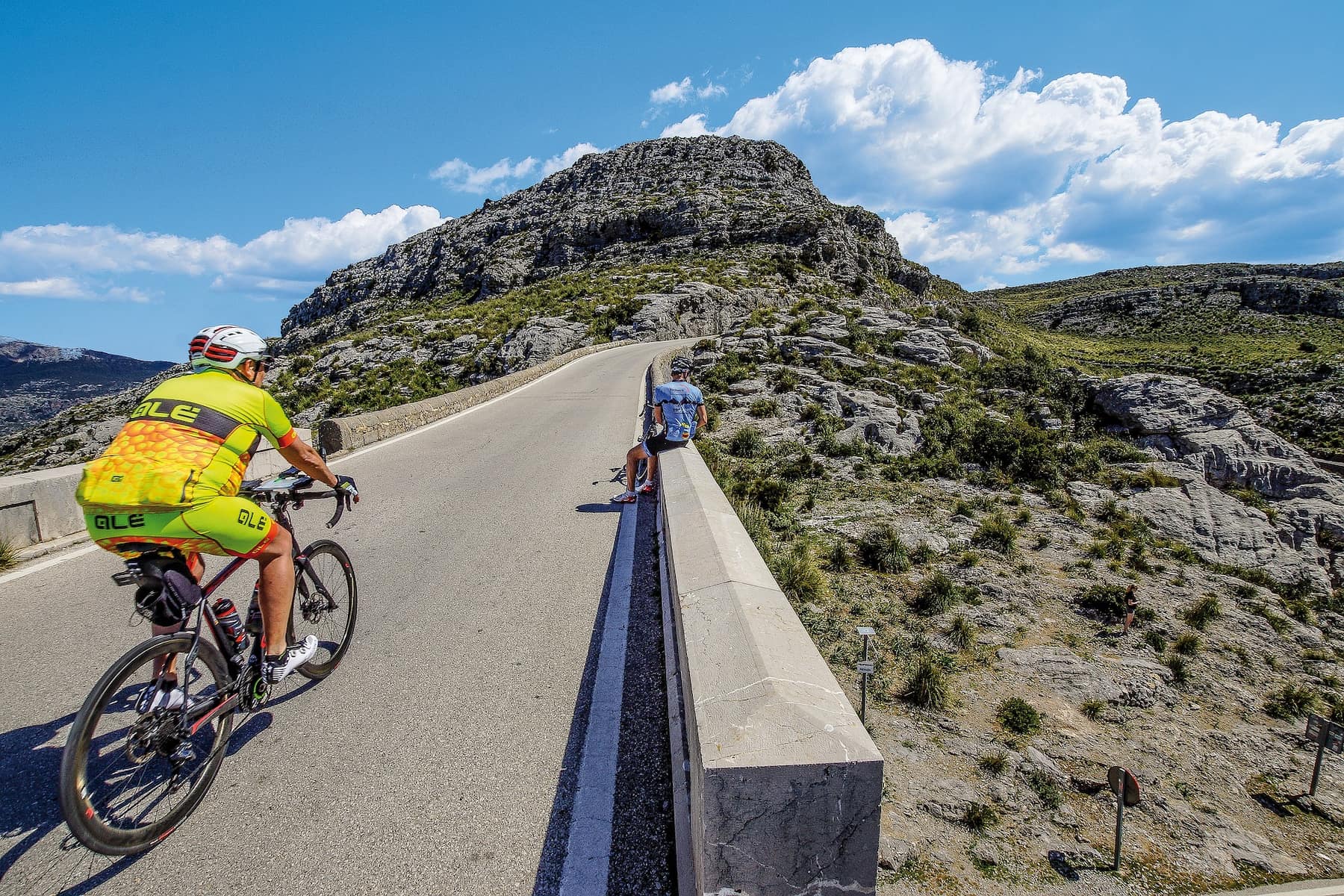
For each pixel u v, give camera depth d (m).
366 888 2.28
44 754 2.96
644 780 2.86
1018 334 131.00
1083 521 13.95
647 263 88.38
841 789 1.68
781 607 2.80
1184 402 24.75
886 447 16.88
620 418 15.37
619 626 4.38
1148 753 6.89
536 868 2.38
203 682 3.07
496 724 3.29
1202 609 10.14
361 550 6.12
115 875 2.32
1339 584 17.19
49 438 67.81
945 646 8.09
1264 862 5.59
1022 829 5.50
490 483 8.91
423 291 125.75
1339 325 142.12
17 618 4.47
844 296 70.50
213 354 2.87
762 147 152.12
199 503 2.51
